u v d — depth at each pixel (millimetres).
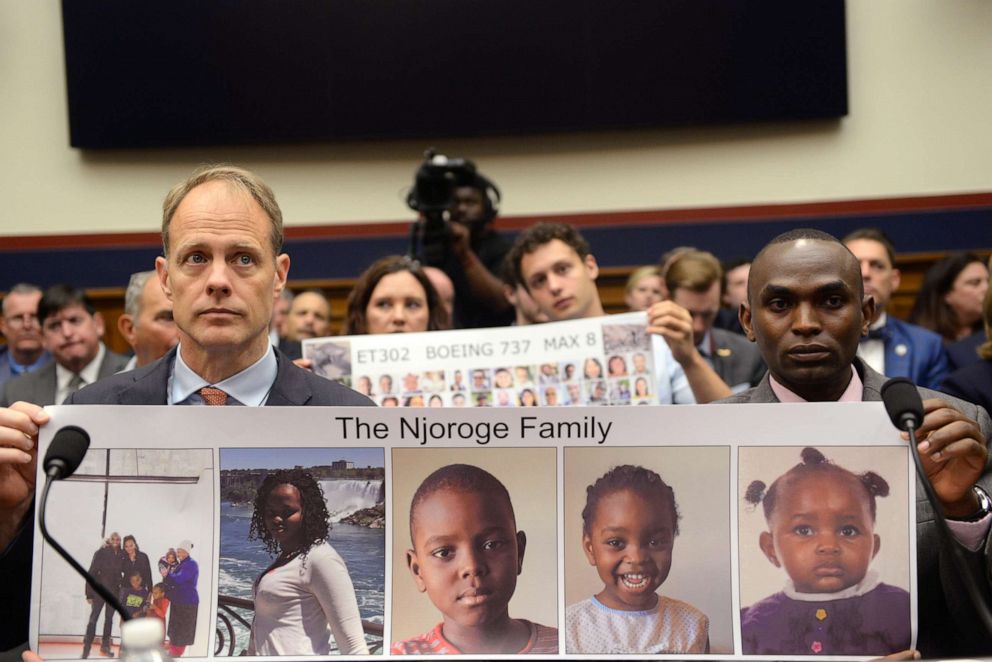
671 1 5676
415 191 4277
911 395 1725
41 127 5965
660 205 5770
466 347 3207
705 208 5734
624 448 1870
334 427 1875
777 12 5629
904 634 1818
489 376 3186
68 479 1856
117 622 1830
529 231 3652
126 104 5883
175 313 2100
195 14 5852
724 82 5672
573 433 1869
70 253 5914
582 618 1852
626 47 5711
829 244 2057
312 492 1871
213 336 2068
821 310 2023
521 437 1871
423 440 1877
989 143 5613
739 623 1837
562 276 3564
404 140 5883
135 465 1863
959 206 5609
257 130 5863
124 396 2188
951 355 4395
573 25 5727
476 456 1875
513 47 5766
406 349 3215
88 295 5891
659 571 1853
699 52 5684
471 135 5832
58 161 5957
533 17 5750
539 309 3592
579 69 5742
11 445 1845
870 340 4383
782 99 5645
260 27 5840
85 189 5953
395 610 1854
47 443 1854
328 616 1852
